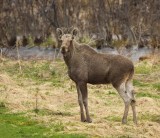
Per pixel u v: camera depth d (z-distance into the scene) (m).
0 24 116.12
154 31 113.69
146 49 110.12
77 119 56.22
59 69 84.56
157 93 72.06
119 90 54.25
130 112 60.22
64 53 54.34
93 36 116.31
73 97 66.62
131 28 116.12
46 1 118.38
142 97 67.38
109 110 61.09
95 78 54.81
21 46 115.44
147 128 52.53
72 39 54.44
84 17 117.38
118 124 53.81
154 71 83.88
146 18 116.19
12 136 49.84
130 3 117.44
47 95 66.88
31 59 98.75
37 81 77.25
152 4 116.62
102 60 54.50
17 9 118.38
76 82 55.09
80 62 54.66
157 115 59.28
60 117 56.59
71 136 49.38
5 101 62.00
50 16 117.31
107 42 114.00
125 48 111.38
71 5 117.38
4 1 118.12
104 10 117.12
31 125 53.69
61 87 72.94
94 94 69.56
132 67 54.53
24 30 118.06
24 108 60.28
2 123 53.81
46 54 106.50
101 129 51.47
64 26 116.00
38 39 117.12
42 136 49.72
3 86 70.31
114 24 116.50
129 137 50.00
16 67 87.50
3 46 114.19
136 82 77.81
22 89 69.69
